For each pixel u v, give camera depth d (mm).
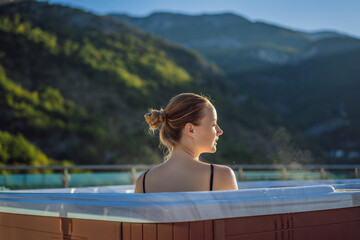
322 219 1124
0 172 14289
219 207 957
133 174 7570
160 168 1324
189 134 1312
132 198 963
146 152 21750
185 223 913
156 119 1339
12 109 20656
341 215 1169
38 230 1147
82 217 1036
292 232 1063
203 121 1320
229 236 966
